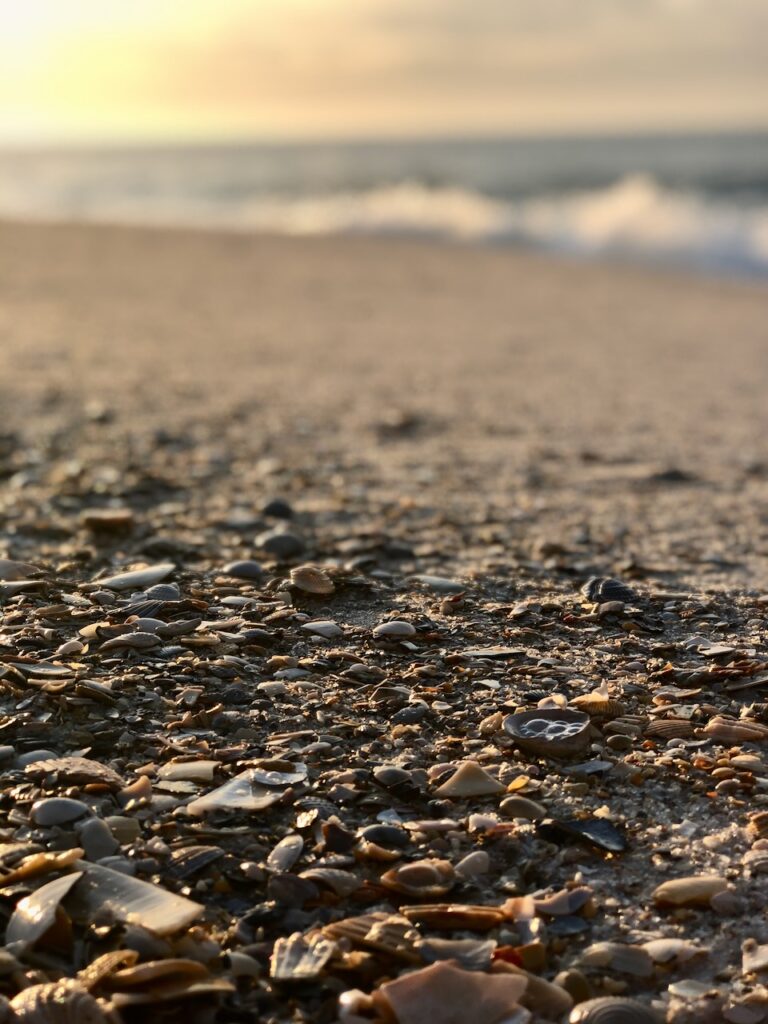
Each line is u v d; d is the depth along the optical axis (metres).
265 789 0.30
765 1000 0.24
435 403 1.03
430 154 9.49
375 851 0.28
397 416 0.94
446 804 0.30
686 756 0.33
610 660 0.40
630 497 0.69
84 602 0.42
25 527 0.55
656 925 0.26
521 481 0.73
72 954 0.24
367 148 12.53
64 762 0.30
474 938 0.25
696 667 0.39
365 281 2.16
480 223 3.28
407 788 0.30
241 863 0.27
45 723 0.33
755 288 2.11
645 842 0.29
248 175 6.90
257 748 0.32
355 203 4.28
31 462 0.73
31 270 2.22
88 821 0.28
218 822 0.29
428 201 4.05
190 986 0.23
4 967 0.23
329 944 0.24
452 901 0.26
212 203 4.90
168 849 0.27
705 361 1.32
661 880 0.27
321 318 1.65
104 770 0.30
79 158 13.37
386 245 2.93
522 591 0.47
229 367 1.20
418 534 0.58
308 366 1.23
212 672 0.37
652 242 2.75
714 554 0.55
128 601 0.43
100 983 0.22
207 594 0.44
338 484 0.70
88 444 0.80
